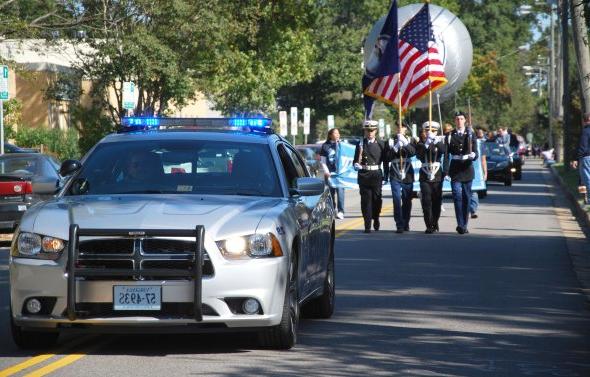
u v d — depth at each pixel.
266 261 20.70
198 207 21.38
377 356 21.67
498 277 34.62
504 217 62.09
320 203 25.83
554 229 53.72
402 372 20.17
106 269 20.17
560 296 30.53
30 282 20.59
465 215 50.66
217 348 22.33
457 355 21.91
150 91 98.25
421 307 28.34
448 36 99.12
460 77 101.50
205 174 23.47
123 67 91.56
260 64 121.62
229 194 23.05
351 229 53.53
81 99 120.25
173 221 20.58
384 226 55.28
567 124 119.06
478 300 29.64
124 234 20.23
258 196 23.00
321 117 193.38
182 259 20.31
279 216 21.56
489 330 24.92
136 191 23.11
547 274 35.47
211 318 20.38
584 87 74.56
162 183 23.27
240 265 20.48
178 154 23.80
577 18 74.25
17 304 20.83
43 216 21.17
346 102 193.00
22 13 89.81
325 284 26.12
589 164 64.06
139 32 89.56
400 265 37.78
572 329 25.17
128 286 20.22
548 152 181.62
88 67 93.81
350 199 86.50
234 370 20.11
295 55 123.38
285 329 21.61
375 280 33.75
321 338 23.70
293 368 20.36
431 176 50.41
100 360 21.06
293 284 22.16
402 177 50.94
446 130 50.59
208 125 25.53
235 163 23.70
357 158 51.16
